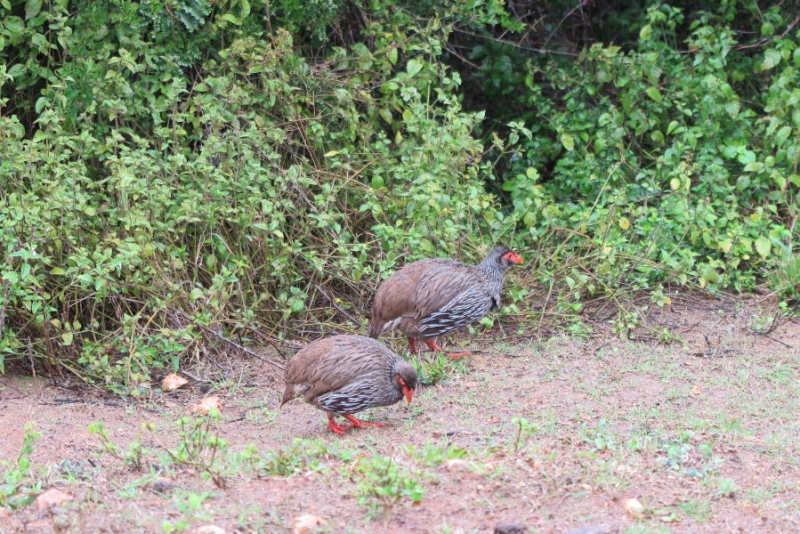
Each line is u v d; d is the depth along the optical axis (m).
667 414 9.79
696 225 13.34
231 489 7.71
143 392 10.51
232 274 11.36
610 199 13.08
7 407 10.03
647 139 15.63
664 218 13.43
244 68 13.43
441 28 14.86
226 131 12.84
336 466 8.13
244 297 11.89
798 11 16.58
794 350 11.73
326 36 14.38
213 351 11.52
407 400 9.66
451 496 7.42
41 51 12.36
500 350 11.77
